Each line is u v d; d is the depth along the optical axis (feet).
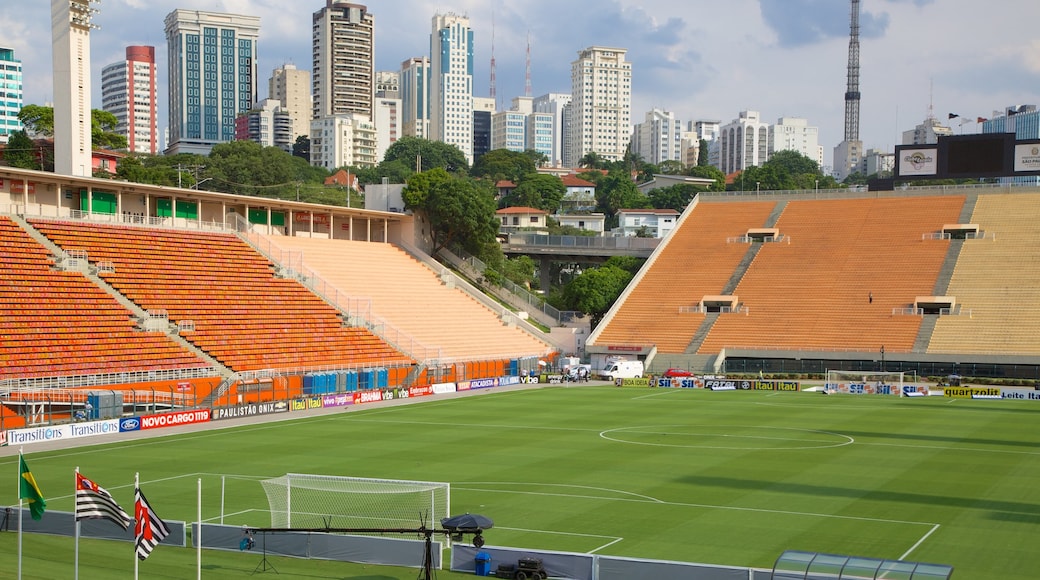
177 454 221.25
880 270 455.63
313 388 324.80
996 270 436.76
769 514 159.22
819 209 521.65
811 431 258.78
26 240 326.44
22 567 127.65
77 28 378.12
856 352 404.98
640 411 308.40
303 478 183.42
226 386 308.19
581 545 140.36
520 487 182.91
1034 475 192.13
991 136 469.98
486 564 127.44
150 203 400.26
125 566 130.00
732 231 520.01
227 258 387.34
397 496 168.14
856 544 139.13
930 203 502.79
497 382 396.78
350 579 126.21
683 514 159.74
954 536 143.33
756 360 421.18
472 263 509.35
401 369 365.20
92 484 118.62
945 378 380.37
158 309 328.49
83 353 287.28
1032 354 378.94
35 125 604.49
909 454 219.20
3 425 240.73
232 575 127.34
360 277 437.99
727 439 244.63
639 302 473.26
